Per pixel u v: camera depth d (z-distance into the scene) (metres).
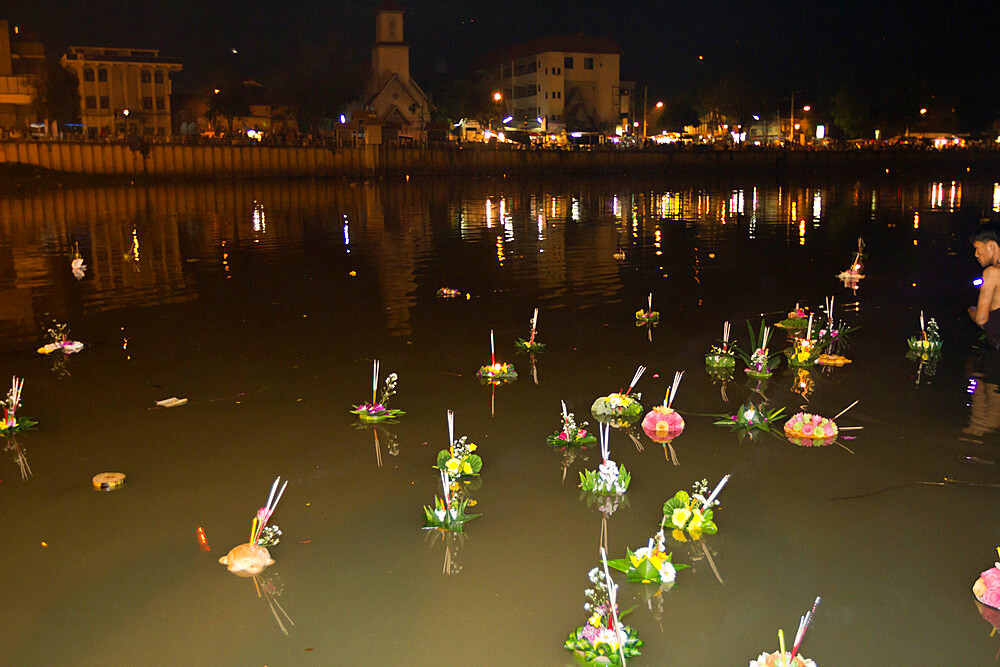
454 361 11.77
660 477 7.80
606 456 7.54
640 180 70.31
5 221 33.75
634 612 5.76
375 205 42.38
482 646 5.42
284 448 8.59
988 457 8.05
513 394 10.24
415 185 63.00
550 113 99.94
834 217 33.66
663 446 8.53
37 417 9.57
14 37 72.75
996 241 11.86
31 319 14.86
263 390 10.52
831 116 112.44
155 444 8.72
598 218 34.19
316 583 6.14
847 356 11.68
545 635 5.52
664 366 11.36
